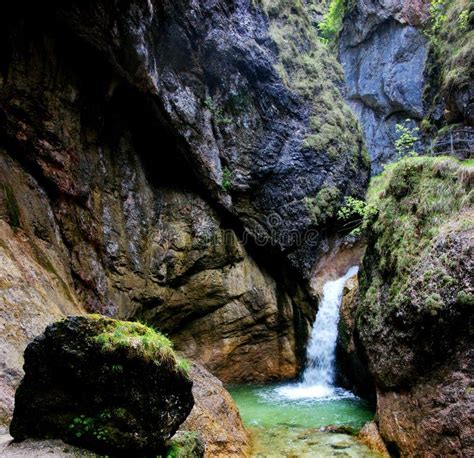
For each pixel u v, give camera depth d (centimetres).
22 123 718
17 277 566
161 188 974
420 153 1495
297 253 1143
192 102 923
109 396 288
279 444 659
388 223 783
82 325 299
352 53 1875
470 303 524
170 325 1012
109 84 812
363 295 827
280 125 1130
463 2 1420
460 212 639
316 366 1093
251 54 1062
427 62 1538
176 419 315
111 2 683
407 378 609
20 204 683
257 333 1122
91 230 812
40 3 680
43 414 299
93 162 827
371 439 648
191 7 905
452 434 508
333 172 1193
